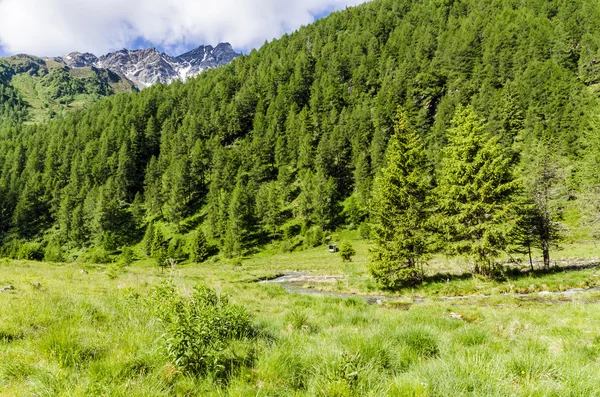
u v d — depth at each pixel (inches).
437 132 4111.7
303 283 1464.1
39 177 5472.4
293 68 7268.7
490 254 935.0
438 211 1039.6
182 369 182.9
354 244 3415.4
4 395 155.3
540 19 5718.5
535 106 3919.8
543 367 188.1
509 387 162.4
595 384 161.0
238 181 4722.0
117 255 4037.9
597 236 1119.0
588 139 1189.1
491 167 931.3
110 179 5078.7
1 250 4330.7
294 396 160.2
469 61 5398.6
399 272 1000.9
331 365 182.2
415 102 5319.9
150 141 6373.0
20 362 183.3
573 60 4918.8
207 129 6205.7
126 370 178.5
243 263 3058.6
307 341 260.8
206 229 4234.7
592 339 294.8
